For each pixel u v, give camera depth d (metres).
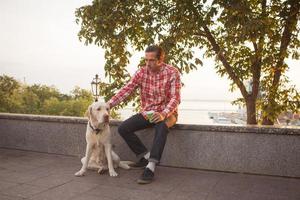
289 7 6.24
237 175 4.20
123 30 6.65
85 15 6.72
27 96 76.06
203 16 6.20
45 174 4.15
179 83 4.17
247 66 7.17
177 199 3.26
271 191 3.53
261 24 5.29
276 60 6.91
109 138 4.15
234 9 5.47
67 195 3.35
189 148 4.51
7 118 5.80
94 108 3.98
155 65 4.05
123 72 7.11
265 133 4.13
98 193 3.43
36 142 5.55
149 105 4.30
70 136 5.24
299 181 3.92
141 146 4.43
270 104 6.62
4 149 5.78
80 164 4.71
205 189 3.59
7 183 3.74
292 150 4.04
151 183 3.80
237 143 4.28
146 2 6.54
